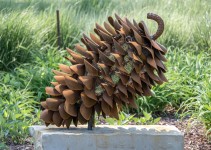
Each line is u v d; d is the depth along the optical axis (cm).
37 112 1188
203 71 1530
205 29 1980
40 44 1777
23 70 1491
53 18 1944
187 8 2425
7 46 1664
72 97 746
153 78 735
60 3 2480
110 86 736
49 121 768
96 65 747
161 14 2158
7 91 1327
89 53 753
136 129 777
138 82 729
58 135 735
